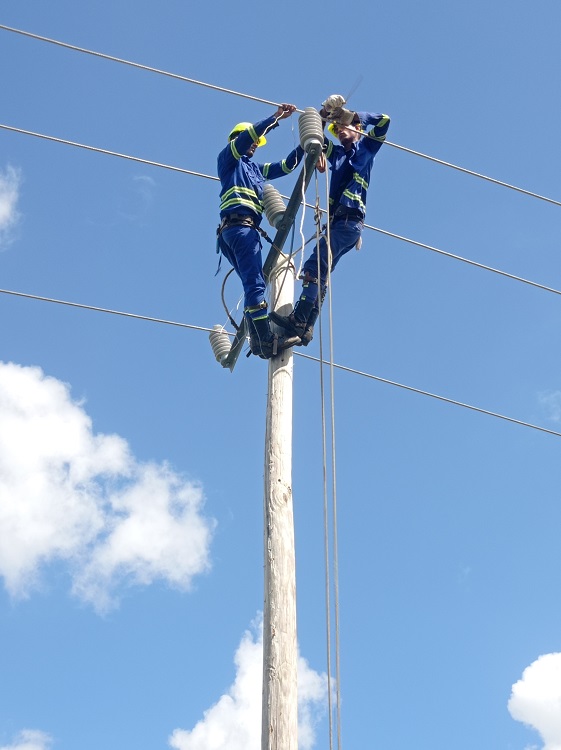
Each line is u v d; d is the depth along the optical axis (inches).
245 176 336.2
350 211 331.9
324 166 326.6
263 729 257.0
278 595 273.6
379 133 339.9
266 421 304.7
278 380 310.3
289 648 266.4
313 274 321.1
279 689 260.1
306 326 316.5
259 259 326.3
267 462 296.5
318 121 314.2
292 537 284.8
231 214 330.0
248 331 319.9
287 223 324.8
